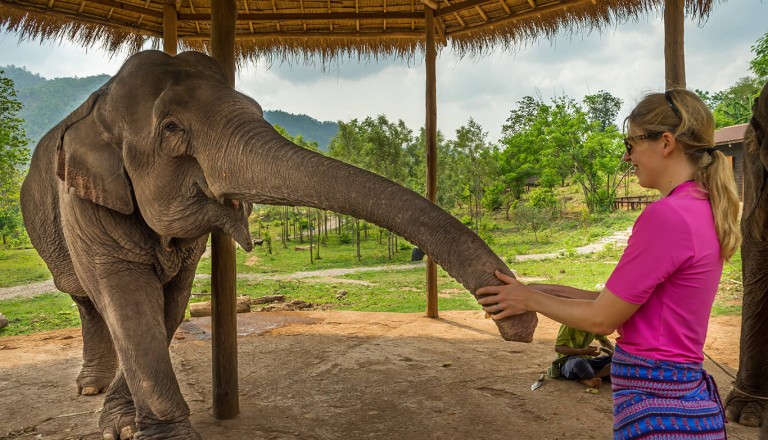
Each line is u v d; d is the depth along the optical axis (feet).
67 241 12.52
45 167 14.42
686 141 6.26
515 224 123.24
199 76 11.05
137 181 10.81
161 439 11.25
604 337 17.16
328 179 8.81
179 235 11.00
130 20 23.08
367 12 24.57
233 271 14.12
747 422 13.30
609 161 126.93
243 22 25.12
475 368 18.15
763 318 13.29
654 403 6.19
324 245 114.01
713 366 18.03
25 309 41.83
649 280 6.09
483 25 24.82
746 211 12.83
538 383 16.25
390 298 43.29
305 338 22.68
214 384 14.17
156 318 11.85
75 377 18.04
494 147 150.30
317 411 14.65
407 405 14.97
